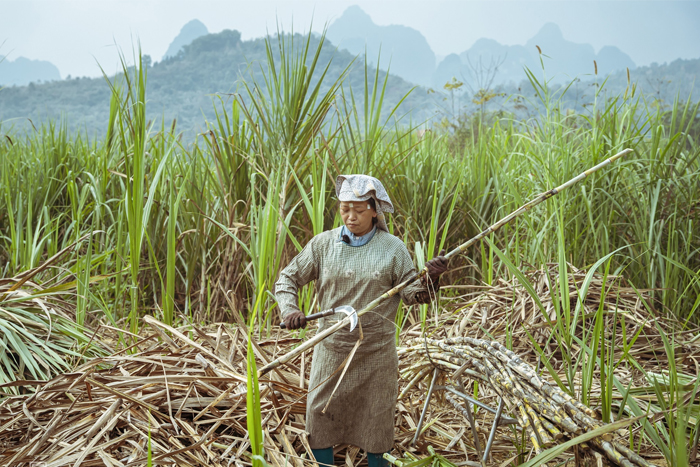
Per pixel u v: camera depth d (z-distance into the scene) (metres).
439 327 4.07
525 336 3.82
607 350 3.02
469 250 5.41
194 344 2.98
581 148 5.15
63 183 5.51
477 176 5.54
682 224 4.59
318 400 2.46
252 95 4.55
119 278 4.20
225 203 4.88
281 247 3.93
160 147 5.05
